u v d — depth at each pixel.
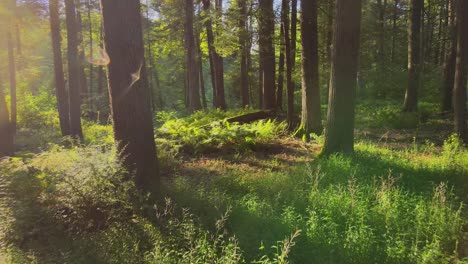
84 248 5.06
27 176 7.20
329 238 4.71
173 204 6.18
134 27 6.90
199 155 10.82
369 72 28.62
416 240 4.61
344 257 4.35
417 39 18.66
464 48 10.81
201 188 7.02
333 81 9.62
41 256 5.05
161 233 5.20
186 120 17.16
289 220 5.22
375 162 8.62
